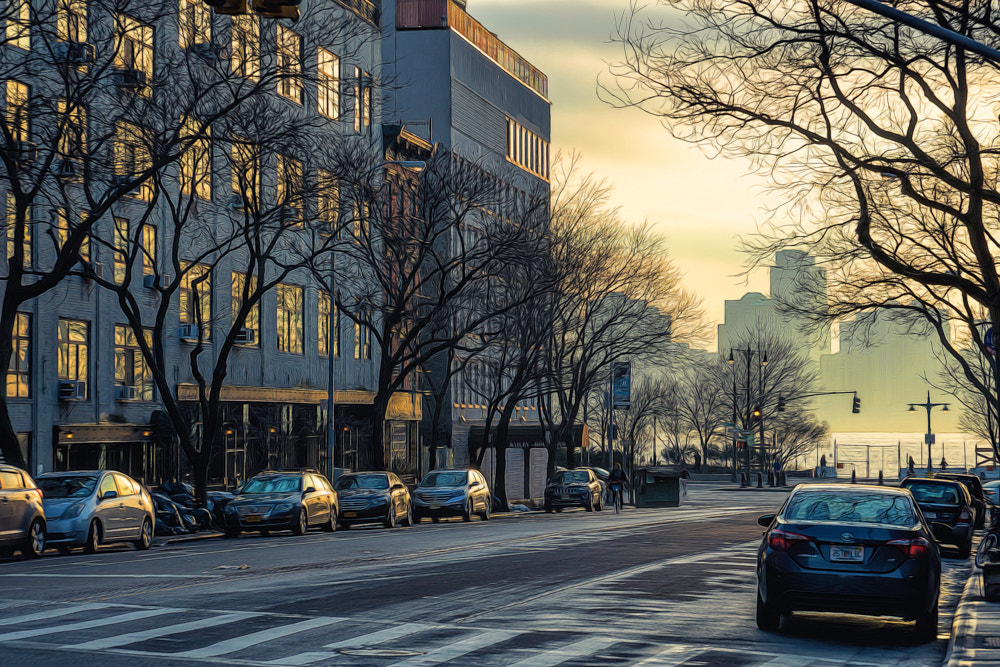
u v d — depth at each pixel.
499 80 68.44
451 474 41.28
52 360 33.38
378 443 41.47
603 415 97.00
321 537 29.66
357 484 35.94
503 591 17.03
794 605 13.27
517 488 72.38
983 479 85.38
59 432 33.09
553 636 12.91
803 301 36.41
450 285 53.81
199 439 39.69
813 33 21.98
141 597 15.84
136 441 36.50
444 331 55.00
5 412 25.78
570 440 61.09
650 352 57.28
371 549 25.05
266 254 33.75
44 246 32.81
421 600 15.86
